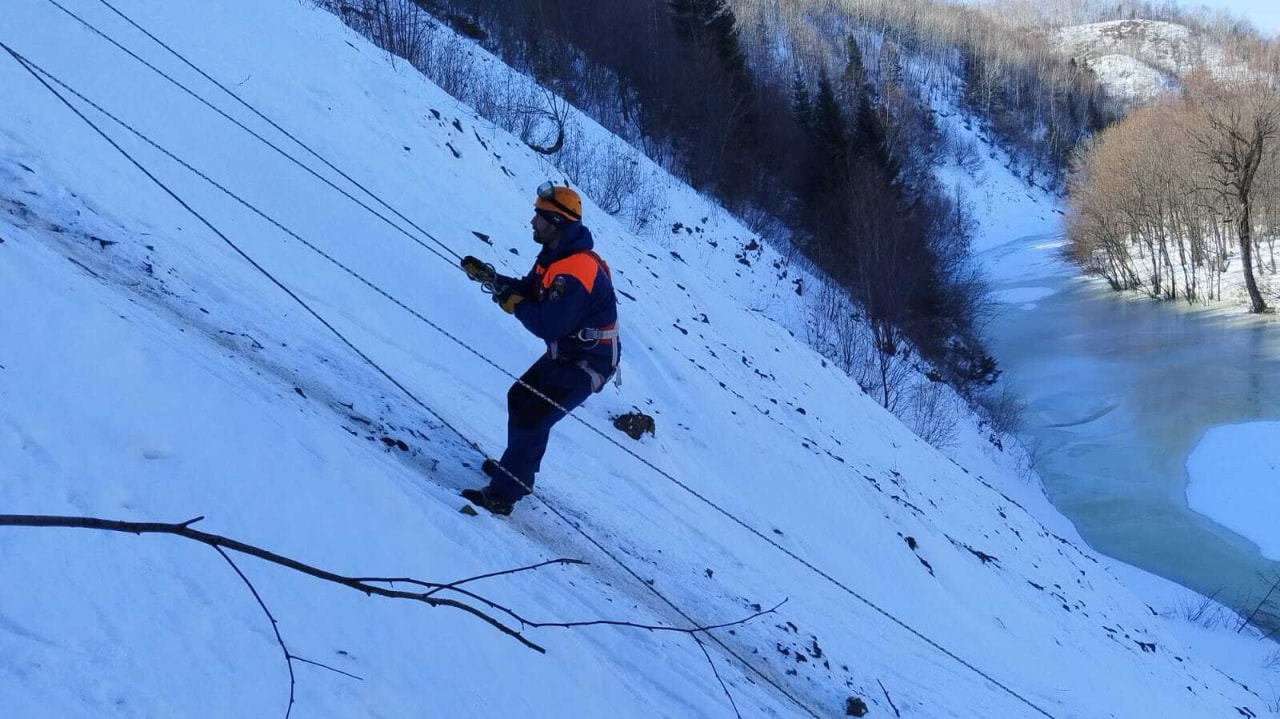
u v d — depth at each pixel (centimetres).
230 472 420
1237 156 4753
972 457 2556
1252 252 5262
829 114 4234
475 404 839
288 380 616
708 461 1083
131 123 920
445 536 488
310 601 379
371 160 1174
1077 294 5534
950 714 783
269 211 959
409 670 380
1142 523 2362
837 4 12400
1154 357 3844
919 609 1036
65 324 453
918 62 12169
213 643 329
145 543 353
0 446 357
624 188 2711
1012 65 12550
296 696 329
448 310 998
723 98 4100
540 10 3538
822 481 1177
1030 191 10075
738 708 545
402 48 2114
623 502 819
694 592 710
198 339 584
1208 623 1875
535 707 414
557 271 581
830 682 704
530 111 2509
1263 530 2278
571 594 540
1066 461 2825
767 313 2859
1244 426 2903
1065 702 993
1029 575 1472
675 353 1305
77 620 305
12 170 704
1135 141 5603
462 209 1244
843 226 3622
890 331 3158
